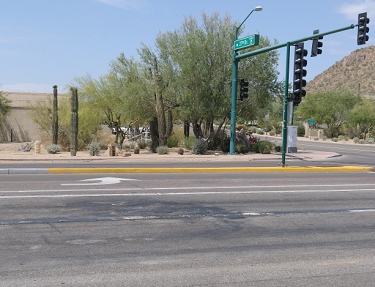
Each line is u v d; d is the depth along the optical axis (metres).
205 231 8.70
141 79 33.12
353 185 15.66
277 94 32.78
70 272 6.23
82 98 36.88
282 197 12.78
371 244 8.02
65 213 9.97
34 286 5.68
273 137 60.84
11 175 16.67
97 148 27.80
